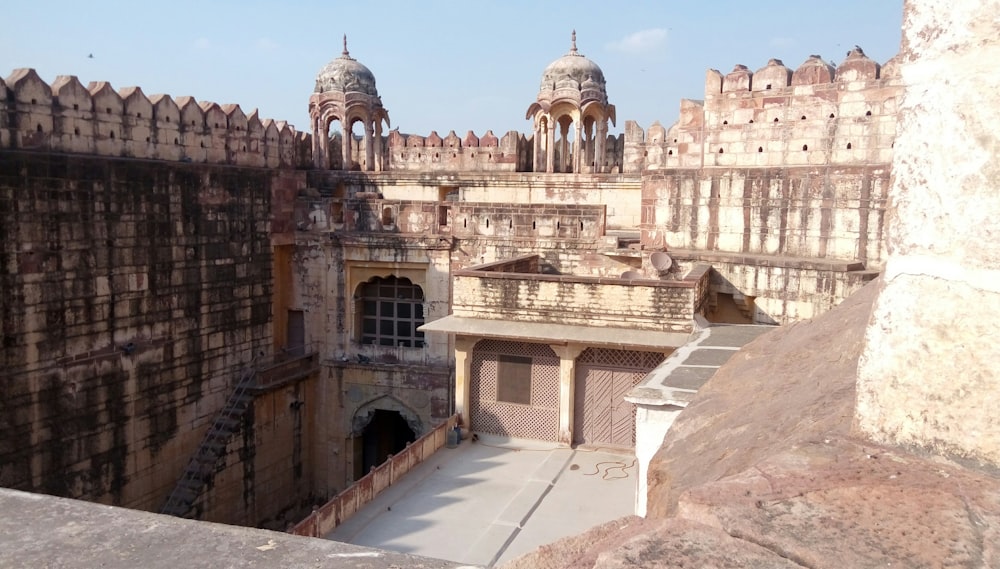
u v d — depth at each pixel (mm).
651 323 15773
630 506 13078
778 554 2350
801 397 4574
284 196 23531
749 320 17562
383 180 26750
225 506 20422
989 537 2359
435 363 23219
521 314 16594
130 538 2730
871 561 2275
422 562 2582
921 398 2941
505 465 15047
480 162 27016
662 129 21000
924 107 2922
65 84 16844
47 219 16156
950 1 2830
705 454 4531
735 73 18875
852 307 6414
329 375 24016
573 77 26594
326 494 24312
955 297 2836
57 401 16469
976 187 2773
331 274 23828
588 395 16125
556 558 2701
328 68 28000
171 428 19406
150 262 18688
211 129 21156
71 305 16734
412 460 14727
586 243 21297
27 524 2834
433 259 22906
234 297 21562
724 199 18594
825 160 17719
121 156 18266
